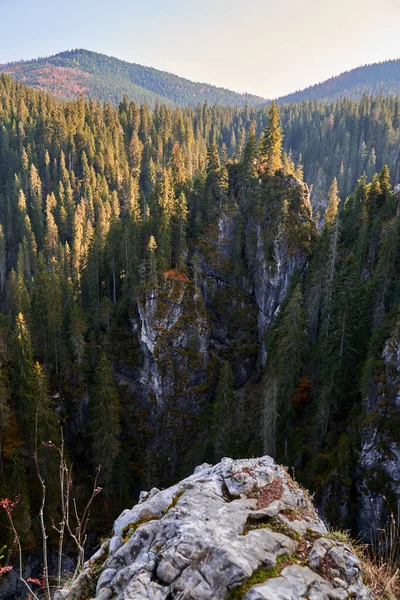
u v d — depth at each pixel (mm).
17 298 68812
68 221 115375
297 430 42375
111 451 46250
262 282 66500
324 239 54781
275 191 67250
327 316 44250
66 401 53406
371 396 34531
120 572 7191
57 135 140750
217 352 64750
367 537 31047
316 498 34719
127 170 135875
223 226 68875
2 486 36875
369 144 160250
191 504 8641
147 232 63719
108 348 61000
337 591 6879
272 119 69812
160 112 170375
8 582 35000
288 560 7488
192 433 59531
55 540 38781
